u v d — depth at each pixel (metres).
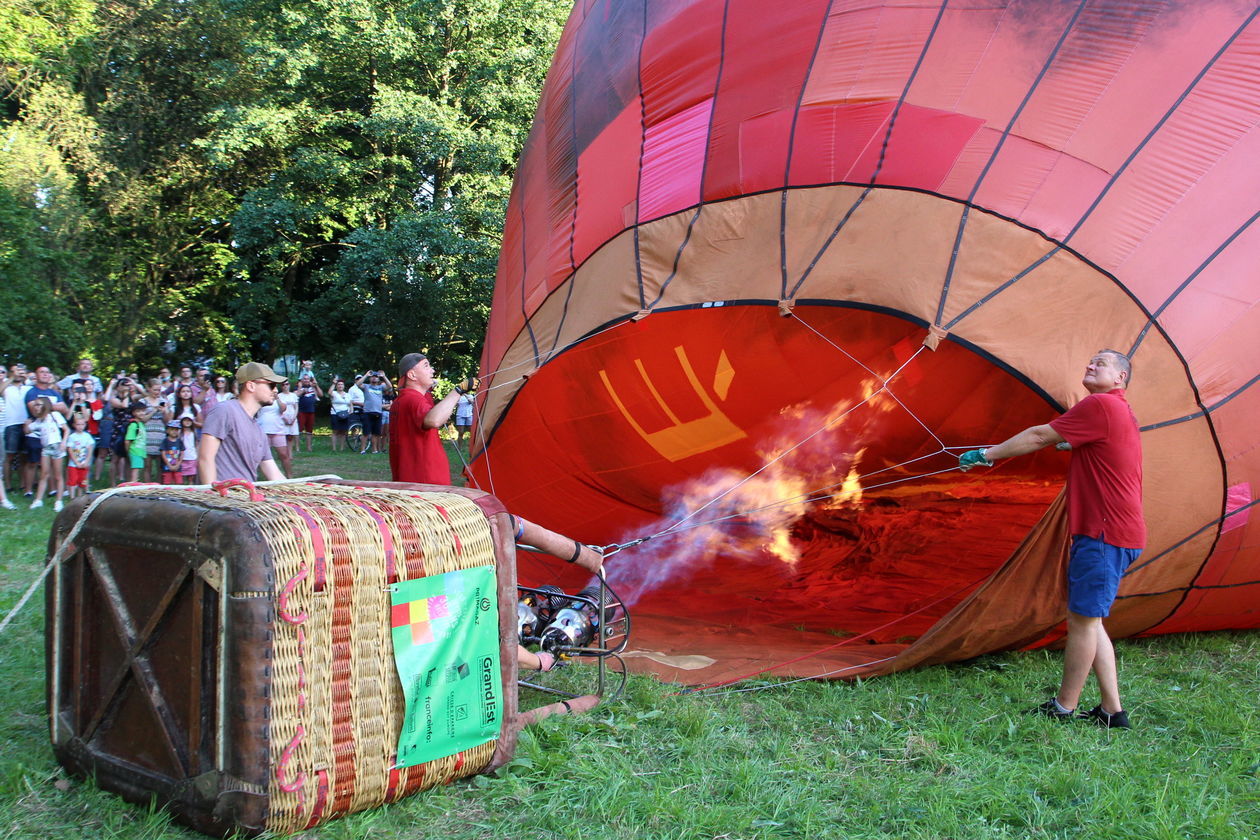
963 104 5.27
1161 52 5.08
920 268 4.87
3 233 18.27
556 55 8.52
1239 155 4.83
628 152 6.46
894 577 6.71
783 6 6.09
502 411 6.61
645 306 5.70
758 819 3.19
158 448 11.45
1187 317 4.59
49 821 2.99
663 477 7.63
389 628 3.08
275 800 2.80
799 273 5.21
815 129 5.55
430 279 23.48
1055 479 8.15
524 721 3.87
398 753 3.10
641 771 3.55
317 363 26.97
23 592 6.06
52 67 23.84
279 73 24.95
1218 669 5.11
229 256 25.92
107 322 23.44
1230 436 4.59
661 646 5.36
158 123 25.44
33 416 10.35
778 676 4.72
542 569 7.05
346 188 25.59
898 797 3.34
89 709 3.22
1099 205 4.81
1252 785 3.56
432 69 24.47
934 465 7.48
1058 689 4.56
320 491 3.45
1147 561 4.71
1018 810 3.28
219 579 2.80
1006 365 4.54
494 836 3.02
